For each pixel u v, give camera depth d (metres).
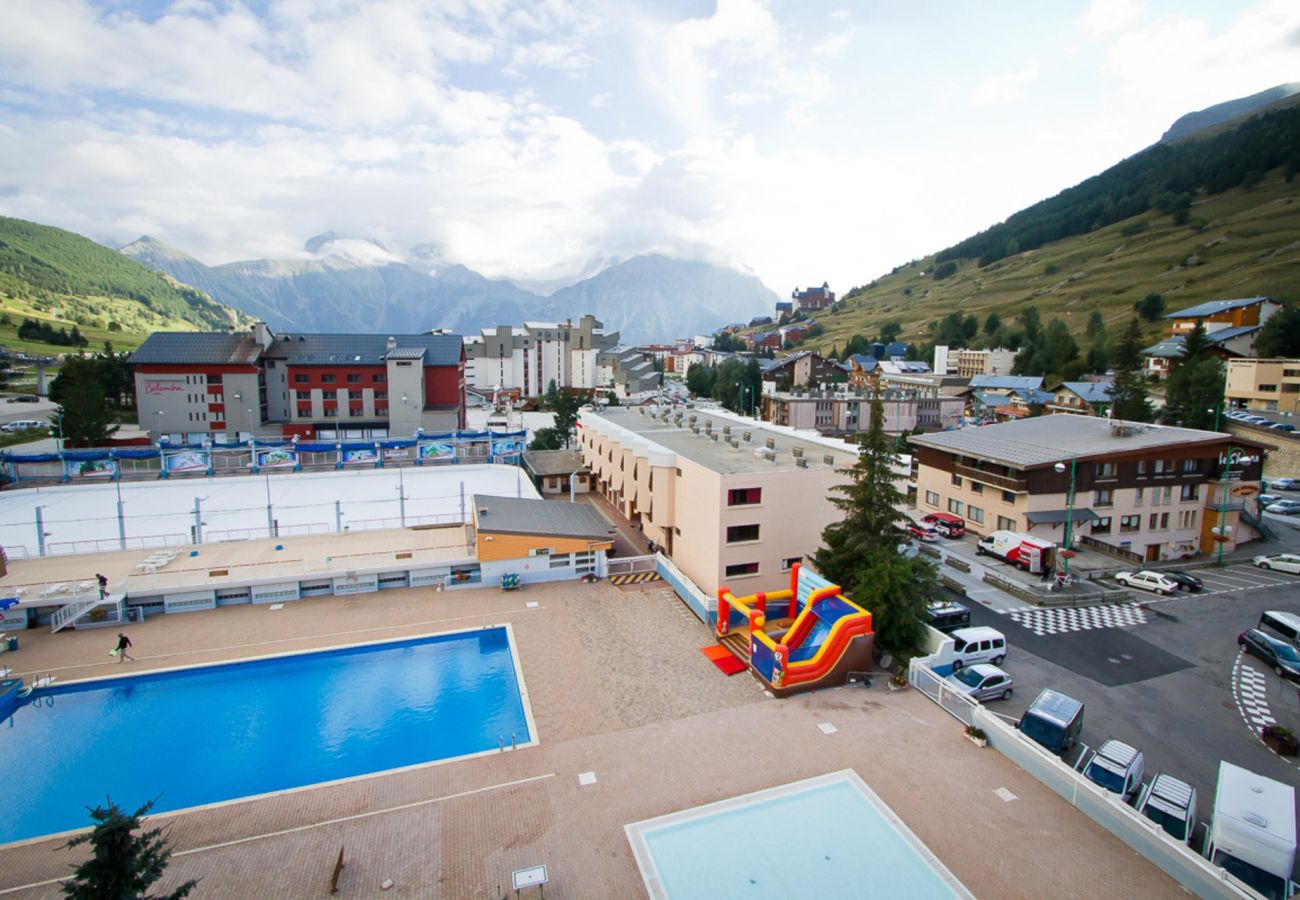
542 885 18.38
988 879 19.28
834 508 43.75
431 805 22.59
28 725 29.12
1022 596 45.91
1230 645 38.94
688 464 45.25
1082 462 53.62
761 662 31.78
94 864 13.71
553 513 50.91
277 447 74.31
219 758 26.89
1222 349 112.12
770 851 20.42
